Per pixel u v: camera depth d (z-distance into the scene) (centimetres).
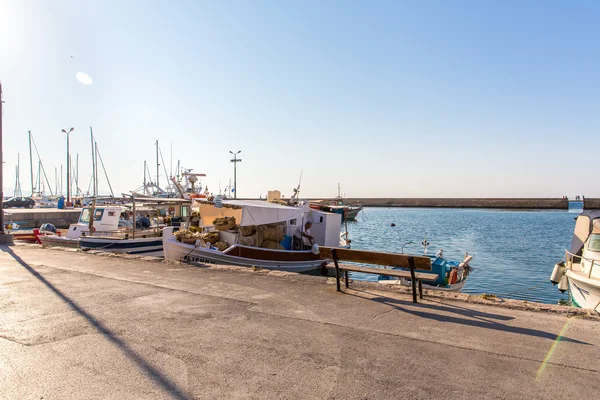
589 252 1297
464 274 1534
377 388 392
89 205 2136
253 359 458
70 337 522
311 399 370
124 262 1136
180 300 716
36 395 370
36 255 1278
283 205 1856
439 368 441
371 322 600
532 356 478
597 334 556
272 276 936
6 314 622
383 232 5156
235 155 4212
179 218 2103
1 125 1675
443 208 14650
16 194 8688
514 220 7712
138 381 400
